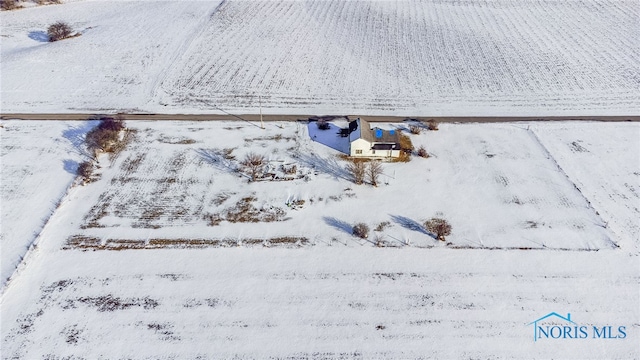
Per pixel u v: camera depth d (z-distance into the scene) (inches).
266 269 1395.2
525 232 1523.1
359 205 1627.7
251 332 1232.2
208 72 2470.5
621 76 2480.3
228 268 1395.2
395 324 1256.2
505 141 1964.8
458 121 2106.3
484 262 1421.0
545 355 1183.6
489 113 2172.7
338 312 1283.2
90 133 1908.2
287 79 2432.3
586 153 1892.2
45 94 2228.1
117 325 1235.9
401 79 2463.1
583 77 2476.6
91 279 1347.2
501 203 1638.8
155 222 1541.6
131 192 1659.7
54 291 1310.3
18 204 1589.6
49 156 1814.7
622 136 1994.3
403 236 1509.6
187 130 1995.6
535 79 2465.6
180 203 1620.3
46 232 1483.8
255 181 1727.4
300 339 1219.2
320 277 1375.5
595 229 1535.4
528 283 1359.5
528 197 1665.8
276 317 1268.5
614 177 1764.3
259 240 1488.7
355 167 1750.7
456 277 1376.7
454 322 1261.1
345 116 2130.9
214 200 1637.6
